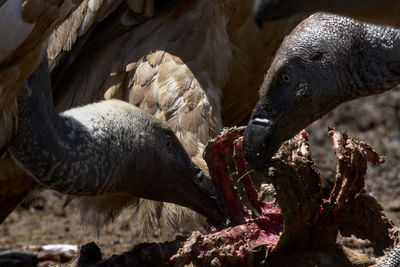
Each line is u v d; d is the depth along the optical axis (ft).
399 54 34.55
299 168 36.50
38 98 38.58
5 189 45.21
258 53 47.93
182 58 45.78
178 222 45.50
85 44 47.96
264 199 41.78
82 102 48.01
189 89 45.27
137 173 41.14
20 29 36.63
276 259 37.99
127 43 46.93
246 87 49.01
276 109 35.81
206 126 45.03
